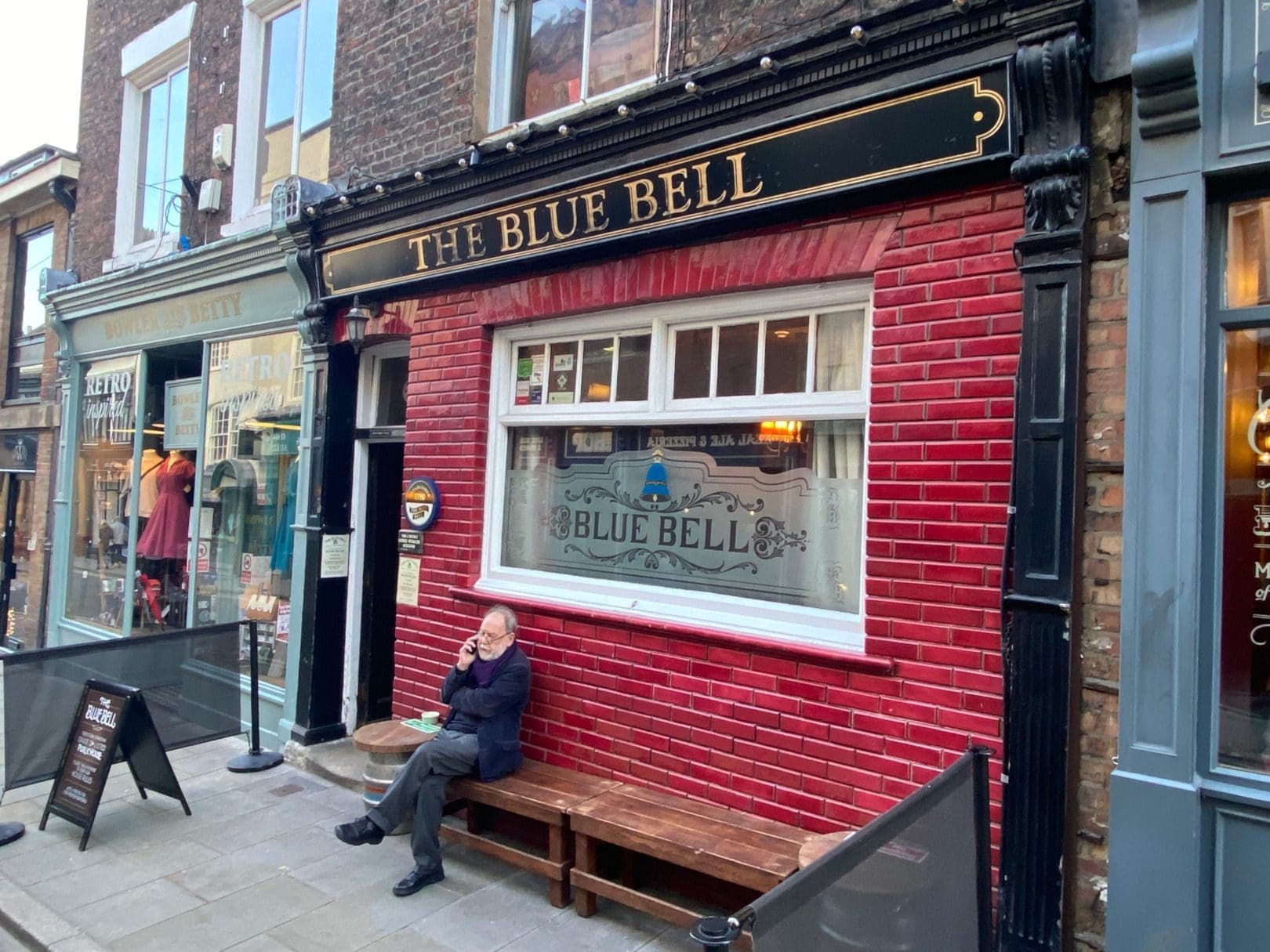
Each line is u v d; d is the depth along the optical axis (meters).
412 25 5.87
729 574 4.29
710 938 1.59
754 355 4.20
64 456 9.24
